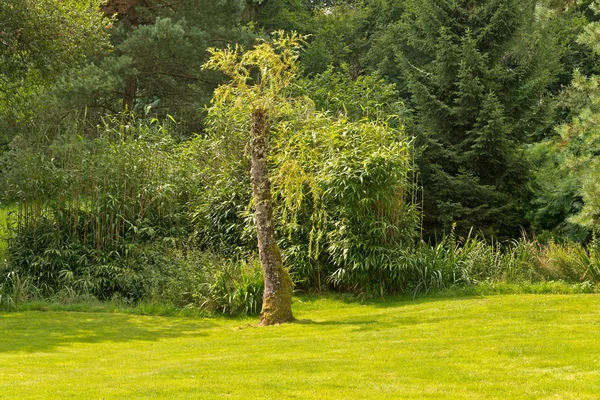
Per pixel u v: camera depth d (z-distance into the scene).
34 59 15.37
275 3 33.94
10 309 11.75
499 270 12.84
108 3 23.02
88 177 13.55
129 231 13.62
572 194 17.80
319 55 31.06
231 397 5.45
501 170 18.73
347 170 12.15
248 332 9.35
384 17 33.75
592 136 13.26
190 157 14.96
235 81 10.23
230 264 12.02
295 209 11.53
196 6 23.70
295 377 6.13
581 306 9.87
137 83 23.91
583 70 26.27
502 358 6.72
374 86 19.55
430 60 26.64
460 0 19.77
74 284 12.76
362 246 12.20
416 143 18.56
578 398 5.23
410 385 5.75
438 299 11.61
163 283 12.40
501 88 19.00
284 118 13.42
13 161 14.54
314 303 11.95
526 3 18.61
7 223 13.81
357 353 7.25
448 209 17.80
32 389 5.86
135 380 6.20
